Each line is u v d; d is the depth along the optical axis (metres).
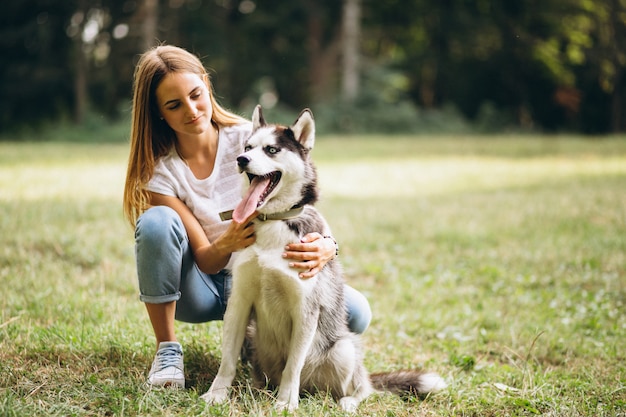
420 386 3.52
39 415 2.79
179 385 3.27
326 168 13.31
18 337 3.77
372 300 5.41
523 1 27.80
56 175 10.56
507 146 18.11
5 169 11.03
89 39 25.47
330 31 28.88
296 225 3.29
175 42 25.45
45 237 6.06
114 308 4.46
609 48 26.22
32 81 24.42
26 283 4.89
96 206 7.85
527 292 5.68
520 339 4.52
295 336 3.21
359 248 6.98
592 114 28.67
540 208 8.81
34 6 24.59
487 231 7.66
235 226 3.26
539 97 30.25
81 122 23.11
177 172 3.53
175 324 4.23
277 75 28.41
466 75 30.22
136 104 3.45
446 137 22.78
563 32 28.42
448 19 28.03
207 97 3.45
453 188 11.01
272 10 26.80
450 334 4.71
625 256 6.54
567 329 4.77
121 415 2.84
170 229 3.25
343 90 25.09
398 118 24.19
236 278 3.27
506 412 3.29
